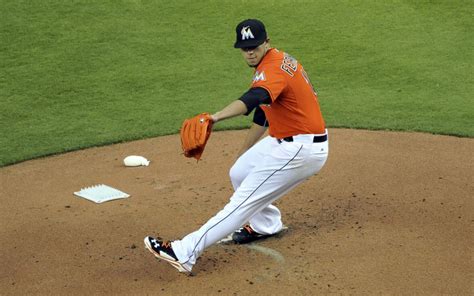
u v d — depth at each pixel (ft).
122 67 157.17
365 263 77.36
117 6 180.14
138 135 126.41
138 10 178.81
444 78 149.69
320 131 74.95
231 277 75.31
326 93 144.25
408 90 144.77
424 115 131.54
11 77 153.07
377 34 169.07
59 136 127.44
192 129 69.21
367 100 140.26
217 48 164.35
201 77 152.66
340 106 137.28
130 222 90.02
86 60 159.74
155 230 87.51
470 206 91.66
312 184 100.32
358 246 81.30
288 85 71.97
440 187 98.22
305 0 183.52
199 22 174.29
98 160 115.75
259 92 69.46
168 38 168.25
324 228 86.38
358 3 182.09
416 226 86.07
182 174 107.04
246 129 127.65
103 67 157.28
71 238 86.17
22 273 78.18
